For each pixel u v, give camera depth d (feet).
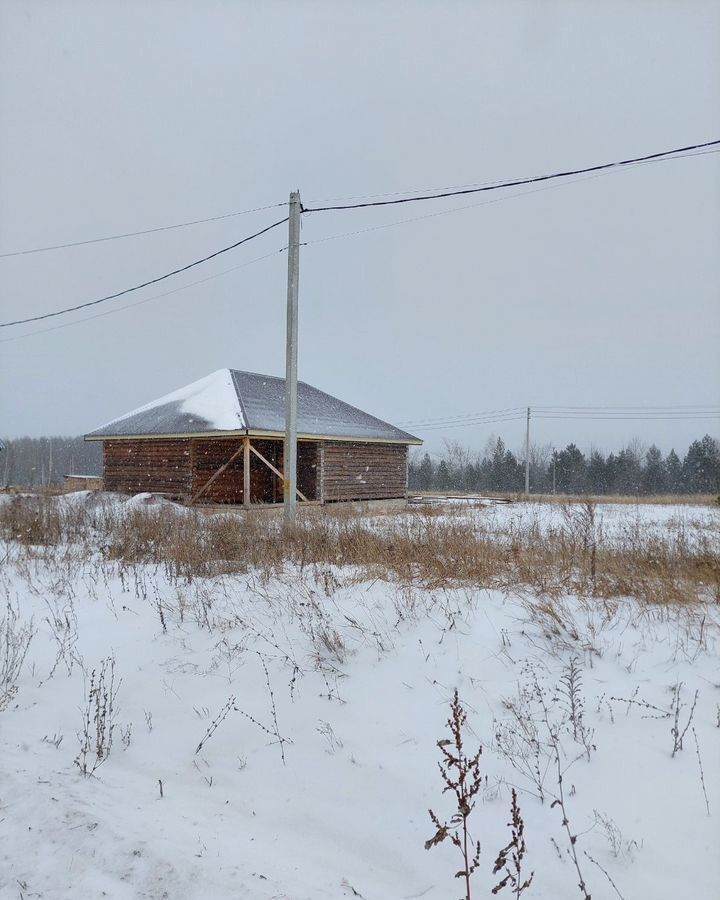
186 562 29.14
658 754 12.93
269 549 31.01
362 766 13.24
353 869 10.23
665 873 9.95
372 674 16.98
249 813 11.93
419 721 14.71
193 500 69.00
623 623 19.54
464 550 27.81
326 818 11.68
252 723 15.15
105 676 18.03
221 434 65.67
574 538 30.42
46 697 16.89
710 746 12.98
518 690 15.61
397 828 11.35
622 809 11.48
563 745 13.48
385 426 90.07
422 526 34.40
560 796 11.82
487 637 18.44
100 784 12.51
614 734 13.73
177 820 11.25
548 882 9.95
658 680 15.84
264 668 17.61
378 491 85.40
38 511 41.42
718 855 10.21
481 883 9.95
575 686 15.53
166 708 16.19
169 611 22.54
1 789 11.73
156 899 8.81
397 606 20.72
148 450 75.72
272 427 68.64
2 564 32.04
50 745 14.26
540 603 20.61
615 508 81.46
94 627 21.89
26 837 10.18
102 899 8.75
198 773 13.39
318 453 77.56
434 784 12.48
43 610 24.11
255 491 82.17
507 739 13.71
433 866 10.36
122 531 36.60
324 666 17.51
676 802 11.50
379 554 28.91
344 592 23.38
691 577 24.40
